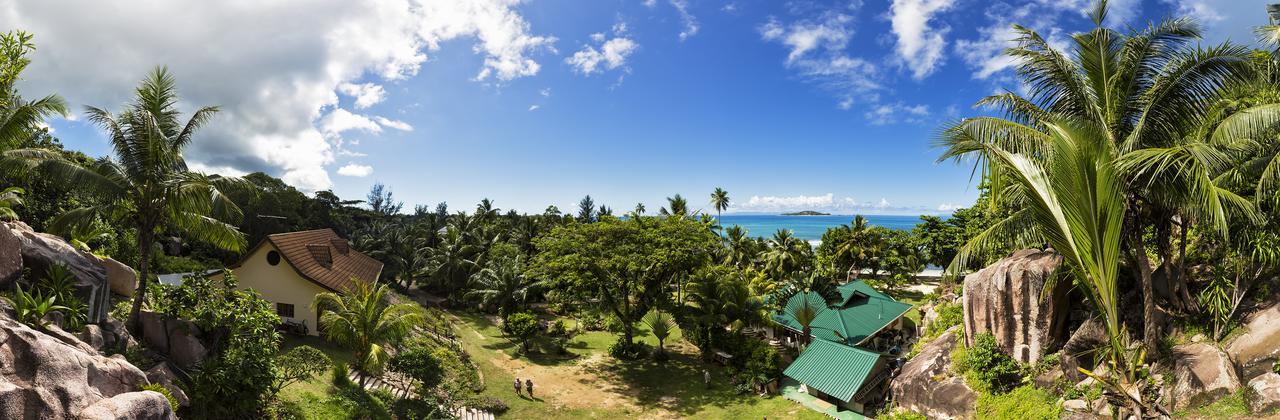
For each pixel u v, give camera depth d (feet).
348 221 267.59
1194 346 49.11
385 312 78.43
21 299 42.68
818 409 86.22
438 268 173.47
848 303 128.98
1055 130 28.45
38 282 50.55
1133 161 32.04
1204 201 35.29
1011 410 59.88
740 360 112.37
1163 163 32.94
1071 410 52.06
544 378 104.32
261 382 51.57
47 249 54.13
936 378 72.90
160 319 56.80
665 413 88.12
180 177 55.67
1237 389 42.29
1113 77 46.85
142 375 42.16
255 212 178.19
